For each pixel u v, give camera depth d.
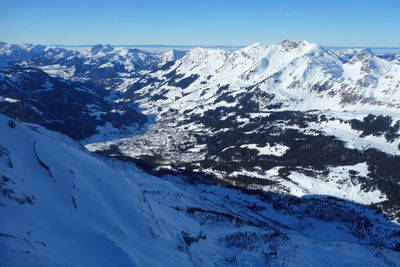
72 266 22.84
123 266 26.55
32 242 22.92
